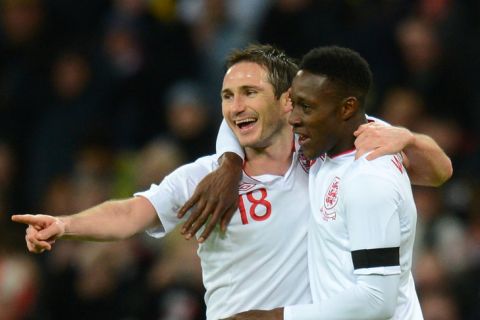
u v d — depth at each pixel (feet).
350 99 60.75
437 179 65.21
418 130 125.29
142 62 138.82
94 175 127.34
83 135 134.82
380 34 133.59
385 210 58.29
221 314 65.87
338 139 61.21
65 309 113.50
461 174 122.83
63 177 131.23
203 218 63.72
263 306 64.64
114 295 112.37
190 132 128.26
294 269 64.39
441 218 112.57
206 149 128.16
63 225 61.77
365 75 61.36
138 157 128.16
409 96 126.21
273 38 134.62
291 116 61.36
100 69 139.54
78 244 116.57
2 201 129.29
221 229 64.39
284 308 60.03
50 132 136.15
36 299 114.52
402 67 132.77
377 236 58.23
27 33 144.05
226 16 137.49
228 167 64.85
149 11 142.31
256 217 64.39
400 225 59.41
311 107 60.54
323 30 134.82
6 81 142.61
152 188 66.18
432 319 105.09
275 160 65.41
